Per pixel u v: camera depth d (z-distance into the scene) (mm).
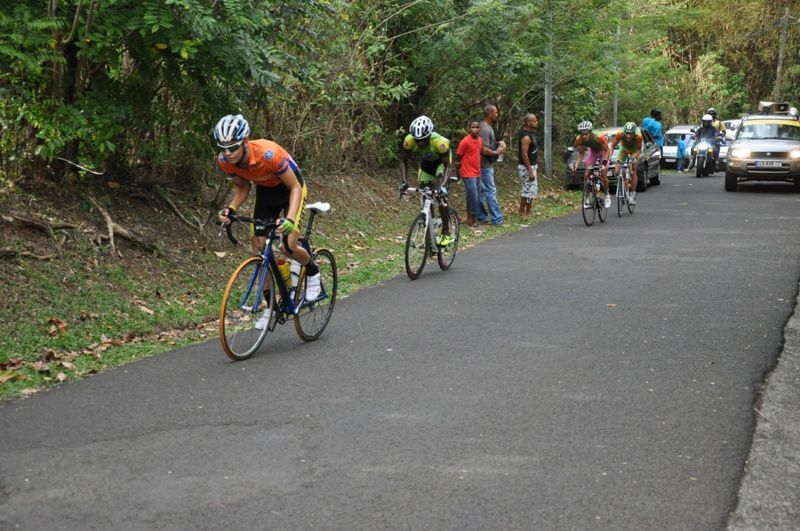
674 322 7887
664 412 5426
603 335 7438
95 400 5770
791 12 53688
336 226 14117
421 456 4715
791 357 6727
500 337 7418
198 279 9805
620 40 26375
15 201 9000
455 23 17953
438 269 11164
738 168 22141
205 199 11828
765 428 5148
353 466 4582
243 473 4496
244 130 6477
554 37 22672
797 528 3873
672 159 33406
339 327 7938
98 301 8211
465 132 20578
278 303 7129
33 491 4289
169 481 4398
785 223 15383
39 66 8594
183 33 8891
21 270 8094
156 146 10734
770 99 56688
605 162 15953
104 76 9891
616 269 10805
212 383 6156
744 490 4262
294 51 13266
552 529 3854
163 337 7715
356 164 17156
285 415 5430
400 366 6555
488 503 4117
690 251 12188
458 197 18703
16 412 5520
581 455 4711
